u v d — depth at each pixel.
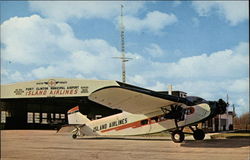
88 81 36.53
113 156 9.77
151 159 8.98
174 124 15.23
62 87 37.38
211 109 14.48
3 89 39.66
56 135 24.72
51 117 52.12
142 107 14.68
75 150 11.73
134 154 10.22
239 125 50.56
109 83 35.88
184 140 15.83
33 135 25.00
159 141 16.02
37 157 9.73
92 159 9.15
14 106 46.31
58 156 9.93
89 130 18.47
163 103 14.32
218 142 14.52
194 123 14.73
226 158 8.90
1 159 9.32
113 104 13.74
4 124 44.47
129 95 12.70
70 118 19.19
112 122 17.58
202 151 10.74
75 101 45.19
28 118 47.22
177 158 9.09
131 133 16.72
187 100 14.77
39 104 49.50
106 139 17.94
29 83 38.72
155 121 15.84
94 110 53.03
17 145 14.30
